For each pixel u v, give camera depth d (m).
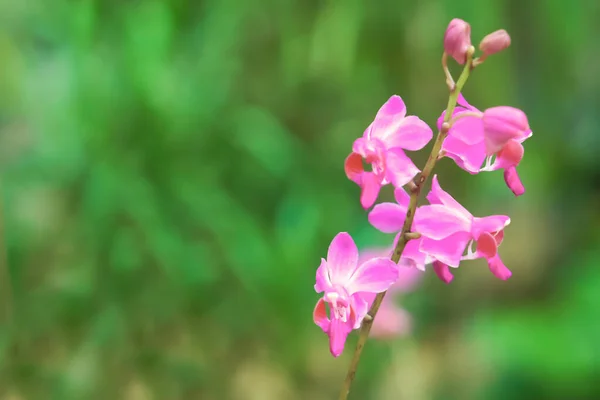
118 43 1.00
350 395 1.07
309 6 1.22
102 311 0.90
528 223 1.61
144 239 0.90
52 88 1.06
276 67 1.24
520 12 1.27
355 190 1.23
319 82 1.28
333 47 1.23
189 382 0.94
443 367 1.21
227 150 1.05
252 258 0.97
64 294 0.90
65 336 0.92
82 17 0.98
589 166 1.63
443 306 1.41
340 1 1.21
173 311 0.92
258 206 1.11
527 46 1.30
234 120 1.04
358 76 1.28
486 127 0.51
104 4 1.00
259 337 1.01
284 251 1.02
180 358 0.94
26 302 0.90
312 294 1.06
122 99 0.95
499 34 0.51
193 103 1.01
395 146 0.52
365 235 1.19
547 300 1.40
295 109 1.28
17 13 1.02
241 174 1.08
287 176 1.11
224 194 0.99
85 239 0.92
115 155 0.94
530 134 0.52
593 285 1.24
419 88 1.29
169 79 0.99
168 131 0.96
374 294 0.52
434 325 1.36
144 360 0.91
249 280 0.96
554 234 1.59
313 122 1.29
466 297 1.45
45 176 0.94
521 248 1.57
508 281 1.49
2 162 0.96
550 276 1.51
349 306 0.51
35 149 0.98
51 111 1.00
